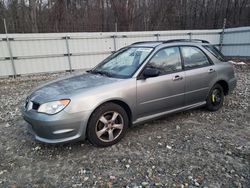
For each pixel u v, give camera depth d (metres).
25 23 18.52
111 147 3.45
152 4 24.03
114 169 2.90
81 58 12.25
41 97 3.27
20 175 2.84
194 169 2.86
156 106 3.87
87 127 3.26
